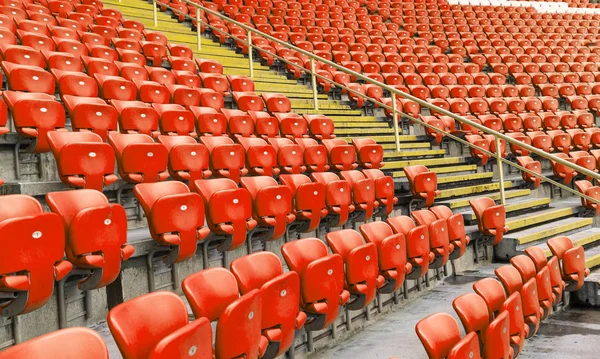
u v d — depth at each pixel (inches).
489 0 555.2
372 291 122.0
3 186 117.4
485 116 301.3
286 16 433.1
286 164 189.2
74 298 102.7
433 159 239.8
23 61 185.0
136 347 66.9
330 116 272.5
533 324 123.5
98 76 192.4
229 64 308.2
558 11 562.3
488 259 190.4
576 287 155.3
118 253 99.9
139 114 168.9
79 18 279.7
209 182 135.5
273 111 244.2
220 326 71.7
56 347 56.4
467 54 435.2
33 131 136.9
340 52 362.0
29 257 80.7
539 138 277.6
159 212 109.4
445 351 89.9
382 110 303.6
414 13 500.1
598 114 355.9
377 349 121.2
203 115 192.7
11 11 243.8
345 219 164.7
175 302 75.2
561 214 219.6
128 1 352.2
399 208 195.6
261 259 100.3
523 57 421.1
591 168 258.2
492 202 190.1
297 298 94.3
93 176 124.4
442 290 164.6
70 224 92.0
